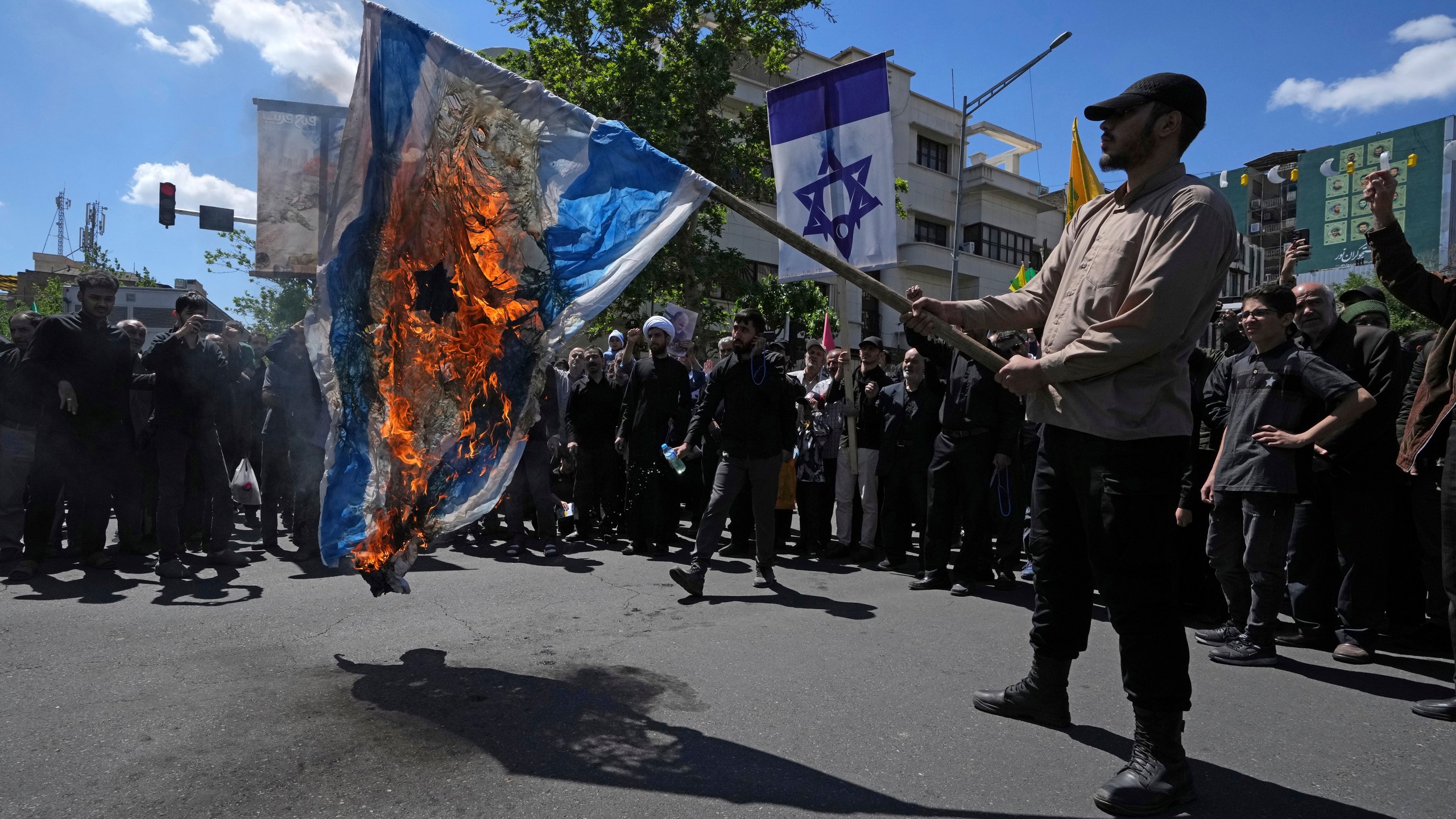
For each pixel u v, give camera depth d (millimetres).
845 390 6801
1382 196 3549
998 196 33125
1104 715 3055
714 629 4215
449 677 3293
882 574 6234
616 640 3938
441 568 5910
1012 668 3646
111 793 2219
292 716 2818
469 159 3379
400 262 3383
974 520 5434
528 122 3348
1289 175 23297
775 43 17922
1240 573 4199
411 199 3398
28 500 5875
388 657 3559
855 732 2824
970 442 5477
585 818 2150
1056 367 2447
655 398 6930
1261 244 52844
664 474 7086
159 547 5414
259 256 4566
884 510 6539
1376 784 2523
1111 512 2436
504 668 3441
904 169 30672
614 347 9406
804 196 7254
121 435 5754
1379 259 3568
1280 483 3855
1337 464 4090
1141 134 2488
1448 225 44781
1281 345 4020
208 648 3652
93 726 2693
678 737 2734
